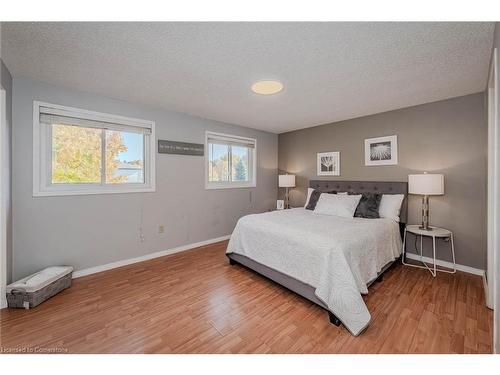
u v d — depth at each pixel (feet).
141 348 4.70
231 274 8.48
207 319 5.70
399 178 10.36
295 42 5.25
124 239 9.41
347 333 5.16
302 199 14.82
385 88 7.95
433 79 7.22
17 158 7.06
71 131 8.31
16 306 6.11
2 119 6.16
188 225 11.60
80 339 4.96
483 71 6.64
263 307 6.24
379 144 11.02
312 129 14.16
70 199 8.09
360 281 5.97
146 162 10.19
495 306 4.30
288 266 6.78
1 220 6.16
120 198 9.29
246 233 8.56
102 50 5.61
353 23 4.60
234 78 7.21
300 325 5.46
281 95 8.66
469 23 4.55
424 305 6.27
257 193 15.19
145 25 4.67
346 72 6.74
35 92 7.38
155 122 10.25
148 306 6.29
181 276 8.31
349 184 12.05
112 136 9.28
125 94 8.65
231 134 13.47
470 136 8.46
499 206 4.17
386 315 5.81
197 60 6.09
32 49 5.54
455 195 8.82
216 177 13.15
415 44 5.30
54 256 7.77
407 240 10.09
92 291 7.14
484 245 8.06
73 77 7.15
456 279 7.94
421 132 9.67
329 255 5.80
